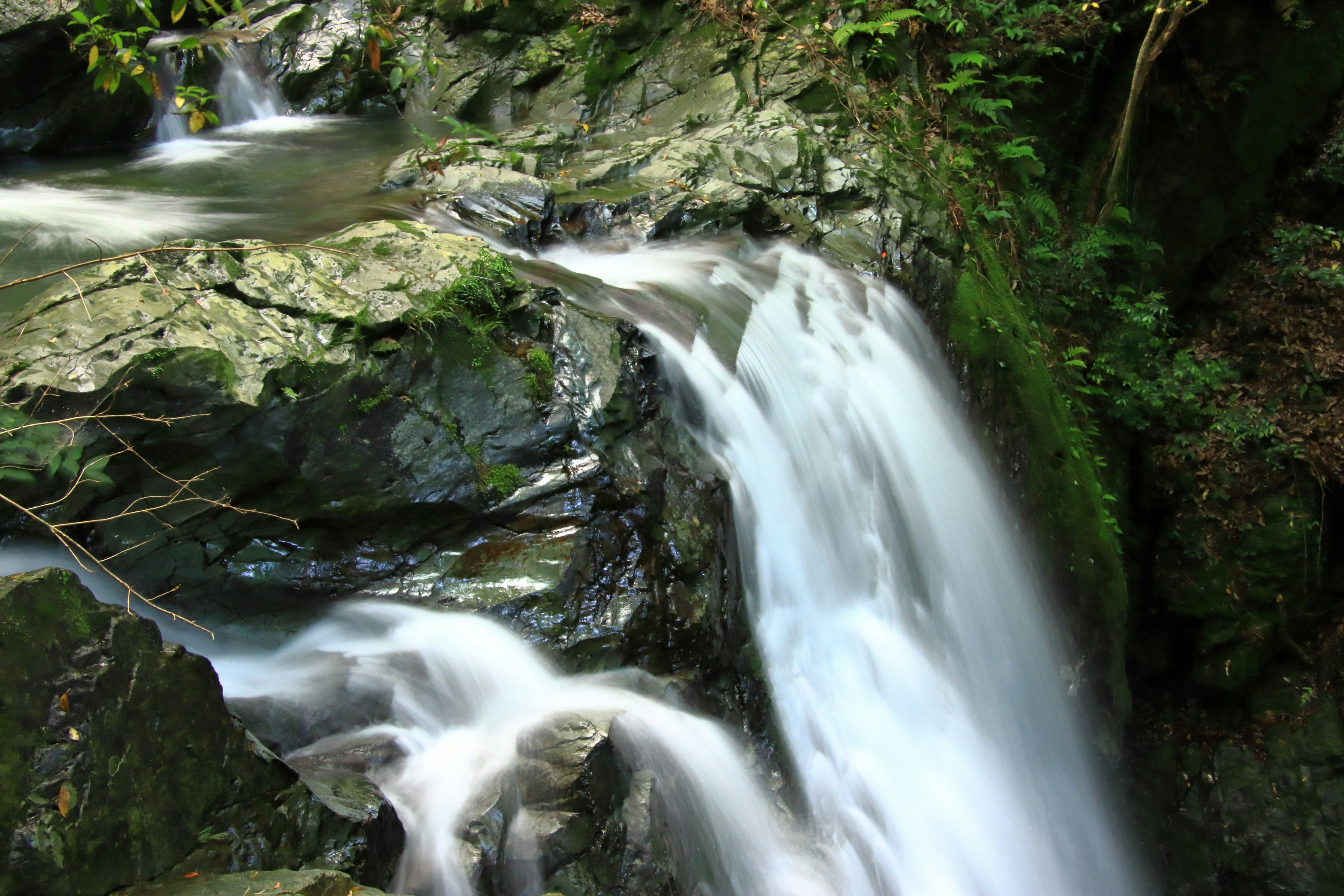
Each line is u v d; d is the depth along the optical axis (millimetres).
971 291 8203
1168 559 10273
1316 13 10391
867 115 8766
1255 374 10852
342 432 4477
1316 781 9555
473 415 4918
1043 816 7242
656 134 8836
